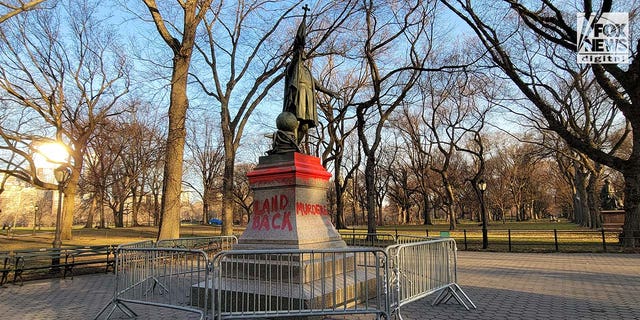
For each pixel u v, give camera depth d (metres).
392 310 6.58
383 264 6.86
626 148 34.53
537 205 75.50
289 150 9.23
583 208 38.50
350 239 24.94
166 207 18.31
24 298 9.85
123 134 38.09
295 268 7.63
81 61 28.45
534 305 8.32
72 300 9.55
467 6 19.16
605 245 19.19
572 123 28.20
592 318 7.26
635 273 12.59
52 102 27.16
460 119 36.22
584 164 32.53
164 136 38.69
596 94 30.05
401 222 65.06
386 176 59.41
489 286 10.59
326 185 9.50
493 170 61.19
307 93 10.02
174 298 8.92
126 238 29.89
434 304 8.32
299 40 10.10
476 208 66.50
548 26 18.14
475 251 20.66
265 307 6.60
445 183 38.22
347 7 23.06
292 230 8.25
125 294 7.87
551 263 15.40
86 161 41.66
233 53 24.02
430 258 7.74
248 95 24.28
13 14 13.80
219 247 15.26
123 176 45.25
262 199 8.95
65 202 28.45
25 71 25.86
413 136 38.28
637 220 19.06
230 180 23.47
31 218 74.12
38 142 27.30
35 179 26.92
